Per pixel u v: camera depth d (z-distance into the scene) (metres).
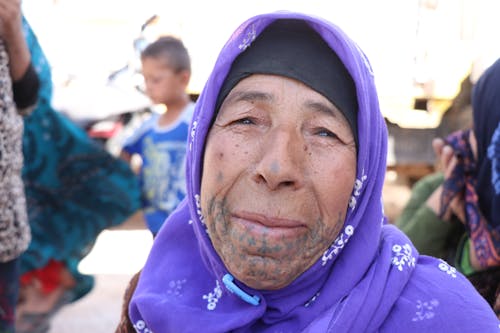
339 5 5.76
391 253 1.28
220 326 1.28
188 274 1.41
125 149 4.06
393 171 5.89
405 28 5.80
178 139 3.91
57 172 2.80
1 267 2.13
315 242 1.20
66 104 4.76
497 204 1.83
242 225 1.18
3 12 2.09
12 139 2.07
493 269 1.88
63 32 5.85
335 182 1.19
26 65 2.25
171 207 3.89
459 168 1.95
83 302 4.41
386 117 5.85
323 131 1.20
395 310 1.23
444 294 1.24
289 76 1.19
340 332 1.19
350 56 1.20
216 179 1.22
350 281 1.24
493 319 1.24
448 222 2.12
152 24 5.57
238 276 1.21
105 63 5.78
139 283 1.46
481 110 1.86
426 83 5.81
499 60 1.83
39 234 2.80
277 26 1.23
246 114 1.21
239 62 1.24
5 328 2.17
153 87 3.98
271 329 1.27
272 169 1.15
